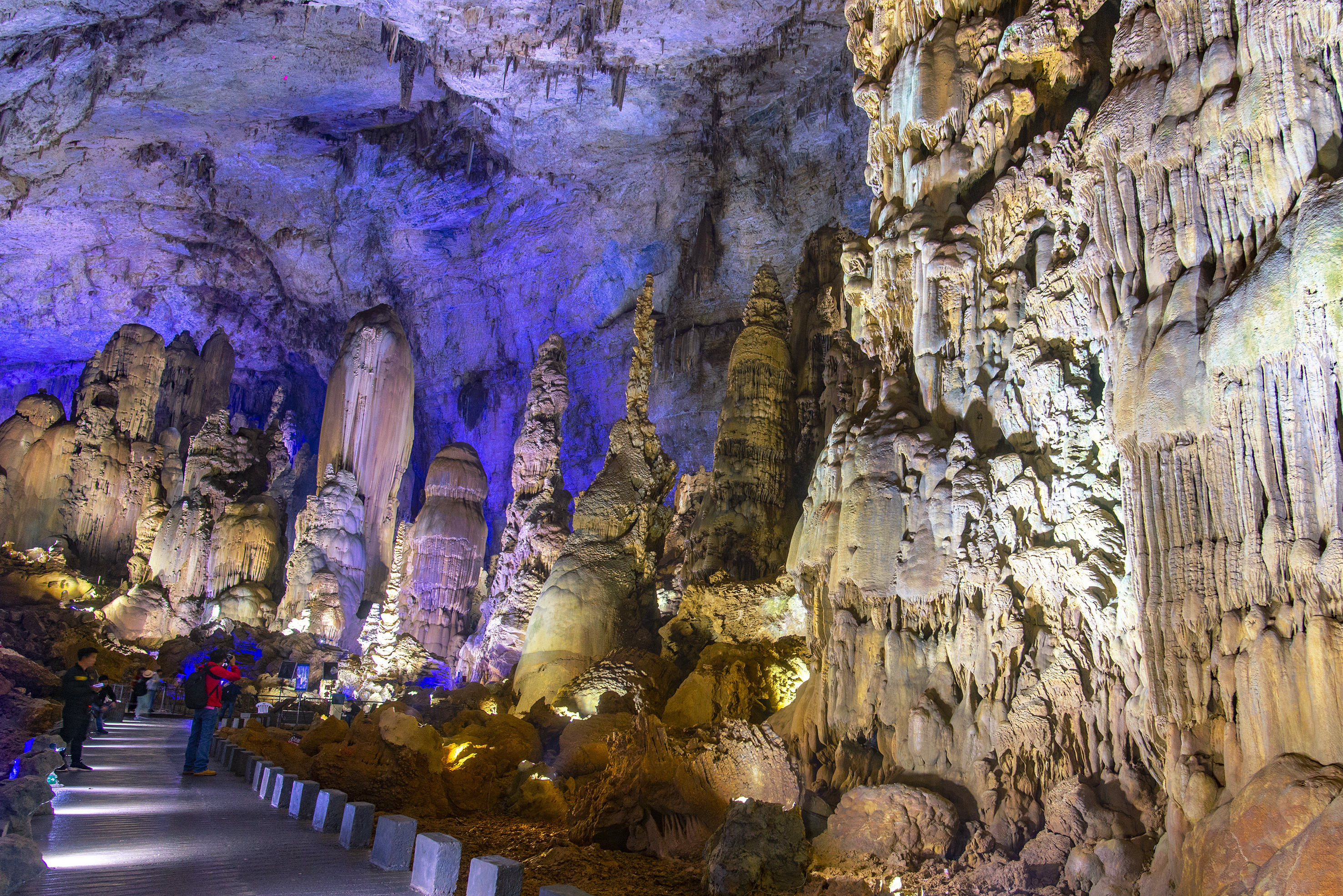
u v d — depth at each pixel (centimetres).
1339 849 451
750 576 1619
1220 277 647
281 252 3572
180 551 2492
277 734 1347
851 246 1089
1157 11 722
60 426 2775
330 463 2514
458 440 3784
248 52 2625
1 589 2027
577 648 1542
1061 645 777
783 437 1712
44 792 606
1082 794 707
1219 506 621
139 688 1689
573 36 2481
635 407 1761
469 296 3591
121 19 2458
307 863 546
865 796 807
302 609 2261
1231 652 599
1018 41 913
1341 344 550
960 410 922
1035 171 893
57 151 2955
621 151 2995
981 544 837
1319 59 605
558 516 1917
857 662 924
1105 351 773
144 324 3897
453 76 2680
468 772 1112
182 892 464
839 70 2552
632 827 904
